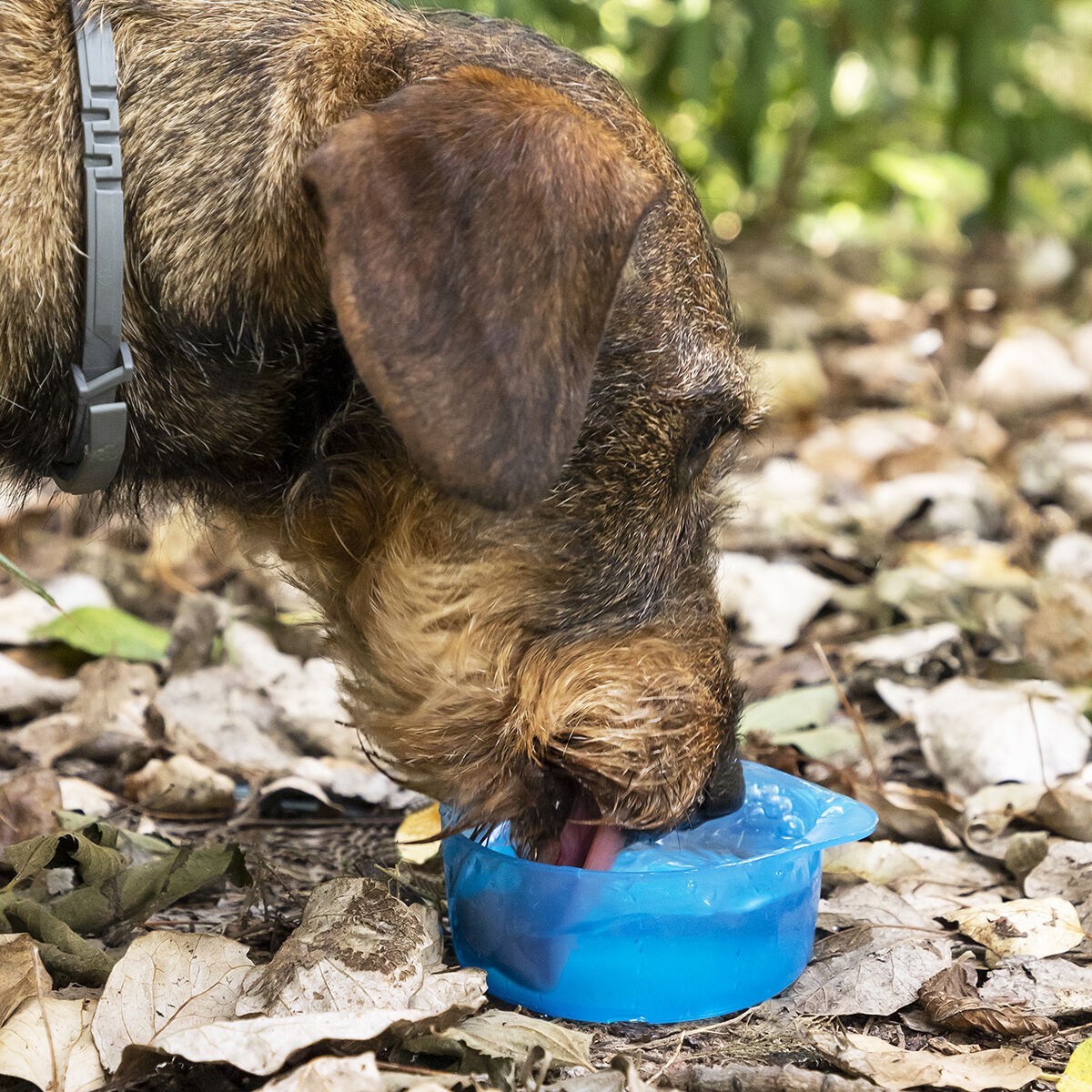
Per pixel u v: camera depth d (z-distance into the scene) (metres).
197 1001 0.66
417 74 0.71
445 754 0.73
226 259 0.70
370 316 0.63
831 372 1.62
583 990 0.70
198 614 0.99
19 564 1.10
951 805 0.85
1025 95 1.97
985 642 1.04
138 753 0.89
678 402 0.71
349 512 0.73
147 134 0.70
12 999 0.67
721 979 0.70
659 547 0.73
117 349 0.69
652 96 1.81
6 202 0.69
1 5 0.70
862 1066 0.67
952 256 2.32
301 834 0.84
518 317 0.64
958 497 1.26
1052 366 1.59
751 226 2.16
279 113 0.70
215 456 0.72
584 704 0.72
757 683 0.99
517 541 0.71
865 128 2.16
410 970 0.67
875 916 0.77
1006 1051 0.67
